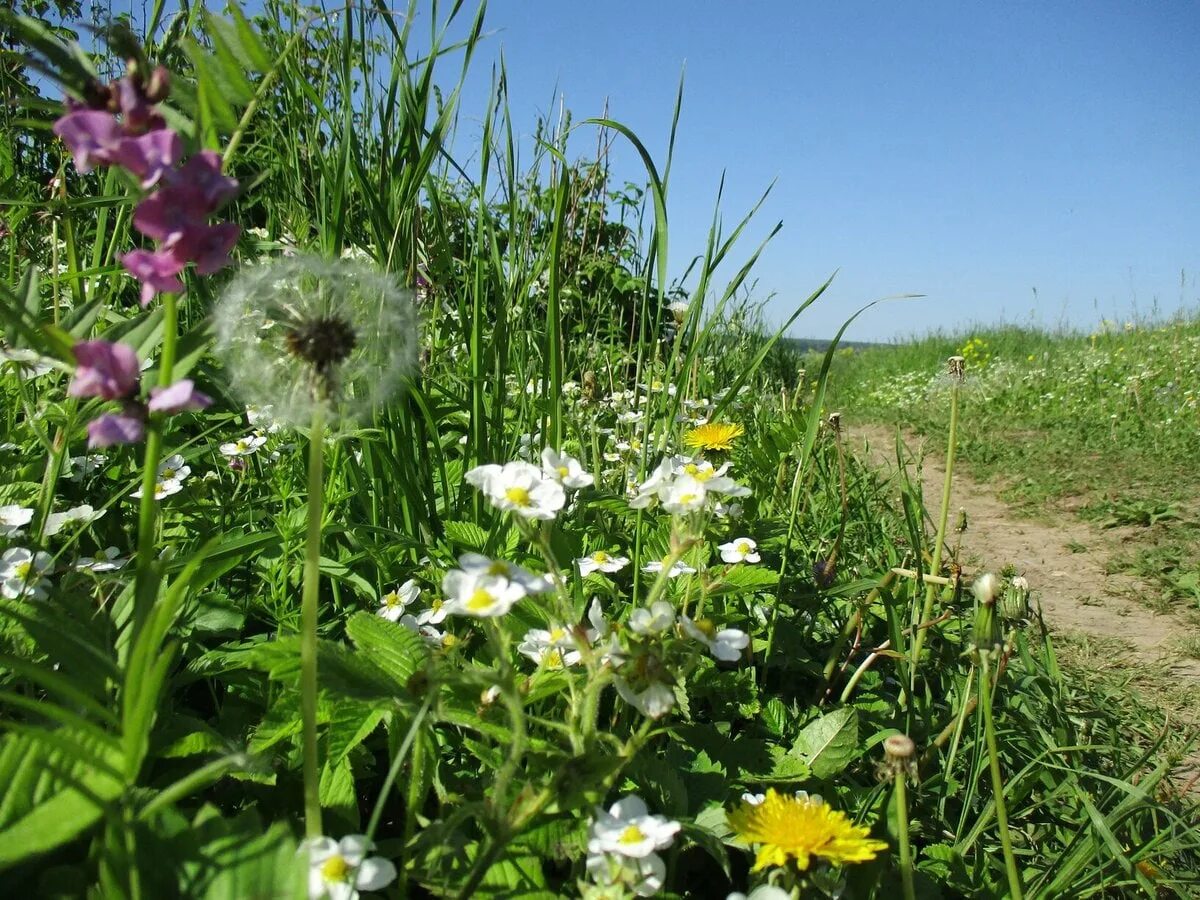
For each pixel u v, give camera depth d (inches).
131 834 35.1
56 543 76.3
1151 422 356.8
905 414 459.8
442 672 47.3
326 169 83.4
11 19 32.9
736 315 234.1
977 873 67.4
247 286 40.2
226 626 70.6
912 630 87.0
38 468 83.3
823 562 109.9
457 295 97.5
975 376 534.6
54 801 34.7
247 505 87.1
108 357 34.5
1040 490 281.9
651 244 92.7
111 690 47.4
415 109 80.4
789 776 66.2
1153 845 68.9
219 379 70.1
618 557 91.1
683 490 59.3
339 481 86.0
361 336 42.5
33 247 111.2
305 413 39.0
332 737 52.6
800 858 45.3
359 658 49.8
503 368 89.8
